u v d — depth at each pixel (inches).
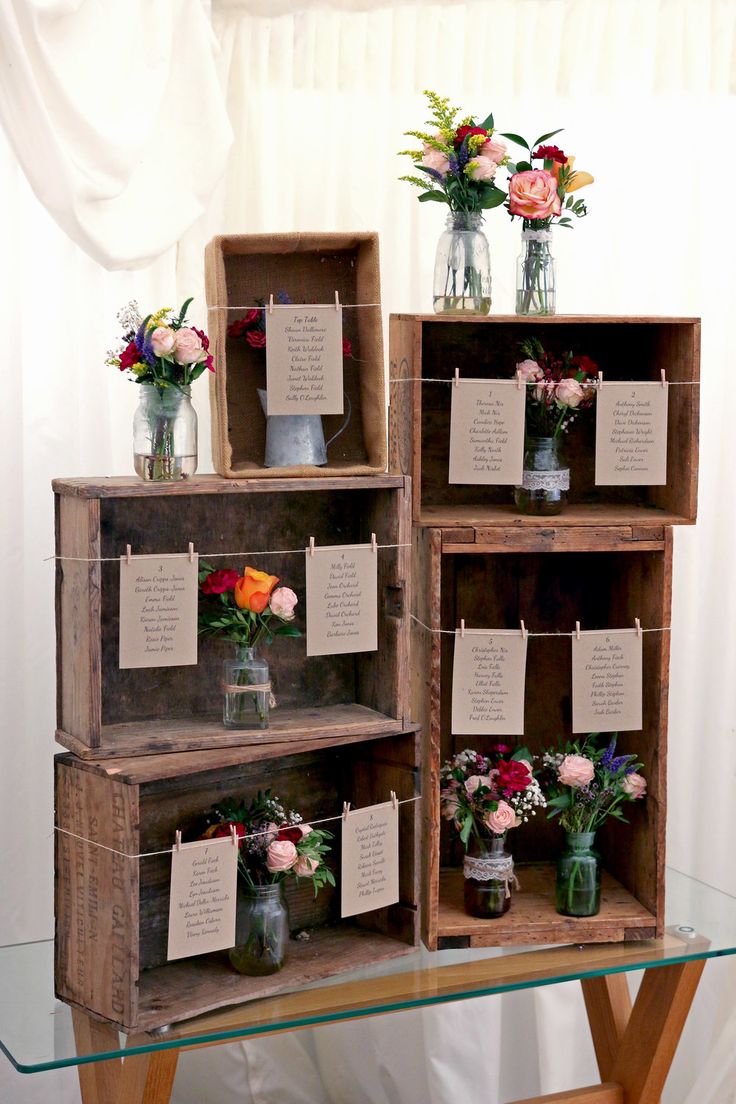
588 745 79.5
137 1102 69.7
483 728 72.1
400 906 72.1
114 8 77.1
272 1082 97.7
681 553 94.2
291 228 86.4
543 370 73.2
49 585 84.0
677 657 95.0
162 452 65.4
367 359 71.1
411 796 70.5
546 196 70.3
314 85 85.7
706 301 92.8
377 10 85.7
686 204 92.4
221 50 84.2
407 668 69.7
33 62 74.7
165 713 70.9
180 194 80.9
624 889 78.5
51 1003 66.9
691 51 90.7
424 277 88.5
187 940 63.2
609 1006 83.1
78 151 76.3
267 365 67.4
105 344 83.6
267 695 68.1
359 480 67.8
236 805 71.9
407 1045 97.7
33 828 85.0
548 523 71.2
